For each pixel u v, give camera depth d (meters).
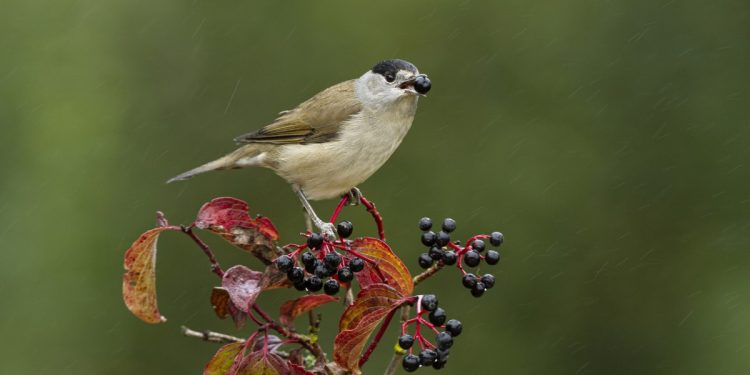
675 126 15.01
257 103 15.04
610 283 14.19
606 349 13.91
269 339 5.13
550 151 14.87
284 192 14.09
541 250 14.33
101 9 15.23
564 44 15.52
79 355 12.77
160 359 13.10
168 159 14.48
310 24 15.43
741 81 15.08
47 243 13.30
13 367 12.55
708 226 14.48
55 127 14.26
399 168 14.73
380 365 12.71
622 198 14.64
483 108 15.22
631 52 15.48
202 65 15.15
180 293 13.58
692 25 15.46
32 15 15.09
